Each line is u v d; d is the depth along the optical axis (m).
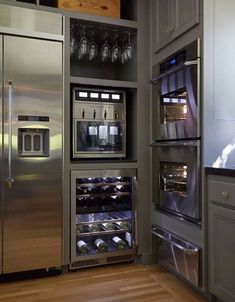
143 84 2.67
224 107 2.04
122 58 2.80
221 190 1.83
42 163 2.35
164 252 2.50
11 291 2.14
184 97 2.19
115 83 2.61
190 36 2.11
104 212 2.70
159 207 2.56
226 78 2.04
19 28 2.28
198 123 2.01
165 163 2.46
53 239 2.39
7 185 2.25
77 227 2.55
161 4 2.47
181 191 2.27
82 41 2.65
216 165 2.02
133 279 2.33
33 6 2.35
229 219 1.77
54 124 2.38
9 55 2.25
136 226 2.65
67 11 2.45
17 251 2.29
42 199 2.35
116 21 2.58
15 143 2.27
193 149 2.06
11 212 2.26
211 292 1.93
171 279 2.33
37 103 2.33
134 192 2.65
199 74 2.00
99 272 2.47
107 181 2.63
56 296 2.06
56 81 2.39
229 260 1.77
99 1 2.59
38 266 2.34
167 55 2.40
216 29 2.02
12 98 2.26
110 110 2.74
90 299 2.02
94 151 2.69
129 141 2.84
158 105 2.53
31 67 2.31
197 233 2.06
